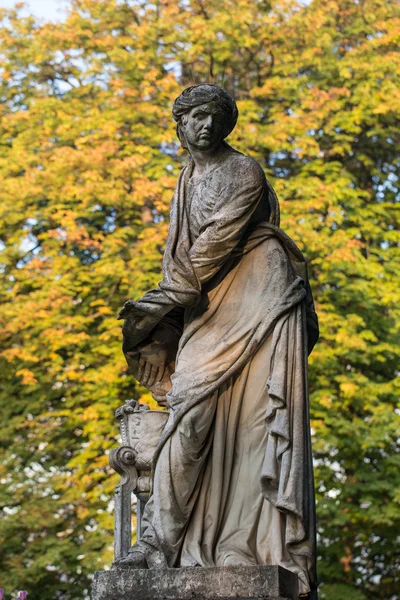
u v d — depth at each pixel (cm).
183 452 572
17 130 1992
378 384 1725
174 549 564
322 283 1792
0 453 1748
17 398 1798
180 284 596
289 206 1803
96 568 1600
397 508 1678
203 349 593
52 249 1834
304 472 566
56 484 1689
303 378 586
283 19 1989
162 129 1902
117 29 2014
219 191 614
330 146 1959
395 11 2020
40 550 1647
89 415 1667
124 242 1802
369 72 1923
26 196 1831
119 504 602
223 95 628
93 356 1766
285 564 554
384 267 1839
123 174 1822
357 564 1777
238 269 611
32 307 1734
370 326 1812
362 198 1953
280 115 1897
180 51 1973
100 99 1941
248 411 587
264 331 589
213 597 527
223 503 576
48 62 2036
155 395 632
